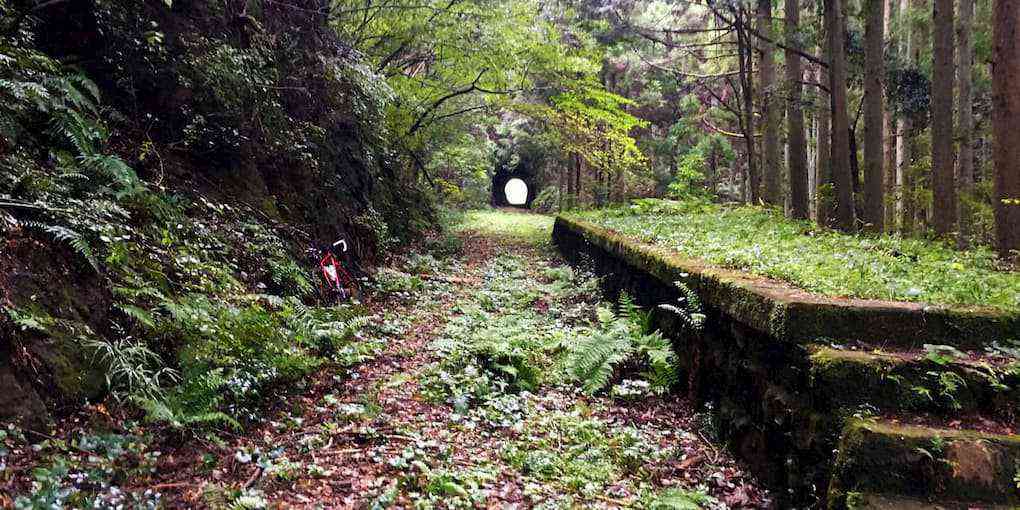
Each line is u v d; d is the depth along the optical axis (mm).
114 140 5676
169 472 3359
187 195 6109
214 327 4512
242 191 7117
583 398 5512
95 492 2949
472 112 19484
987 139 22500
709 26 23281
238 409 4164
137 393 3688
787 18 13180
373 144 12633
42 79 4684
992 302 4008
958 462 2963
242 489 3287
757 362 4293
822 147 15547
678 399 5516
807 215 12742
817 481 3348
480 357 6152
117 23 6145
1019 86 7504
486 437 4551
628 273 8148
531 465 4059
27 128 4656
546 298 9820
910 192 17312
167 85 6539
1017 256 7145
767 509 3686
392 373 5625
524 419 4938
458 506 3453
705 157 28844
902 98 15375
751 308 4250
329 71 9898
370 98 10719
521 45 14172
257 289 5938
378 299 8539
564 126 17078
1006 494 2922
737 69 22500
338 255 8508
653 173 28062
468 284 10750
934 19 10133
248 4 8344
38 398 3273
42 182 4160
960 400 3326
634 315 6777
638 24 17953
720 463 4320
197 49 6922
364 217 10289
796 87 12836
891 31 18859
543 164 38344
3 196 3770
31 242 3781
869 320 3725
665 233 8867
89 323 3854
